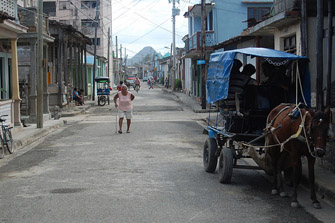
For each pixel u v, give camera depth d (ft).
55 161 35.76
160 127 60.08
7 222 19.76
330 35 33.04
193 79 128.77
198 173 30.78
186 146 43.34
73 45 105.50
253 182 28.35
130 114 54.34
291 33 47.39
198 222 19.71
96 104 115.03
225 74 27.91
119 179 28.50
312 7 42.73
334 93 35.91
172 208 21.91
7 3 50.42
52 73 98.43
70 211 21.35
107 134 53.16
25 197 24.17
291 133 22.61
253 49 29.48
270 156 25.40
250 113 27.91
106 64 214.28
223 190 25.94
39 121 56.34
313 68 43.37
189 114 81.56
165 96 148.87
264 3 99.40
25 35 63.82
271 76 29.63
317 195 25.08
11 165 34.60
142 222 19.65
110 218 20.21
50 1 192.95
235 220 20.07
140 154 38.52
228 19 99.55
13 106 52.21
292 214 21.13
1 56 64.80
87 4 196.34
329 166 29.12
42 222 19.71
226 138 28.96
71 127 62.44
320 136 20.43
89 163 34.42
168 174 30.22
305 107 22.80
